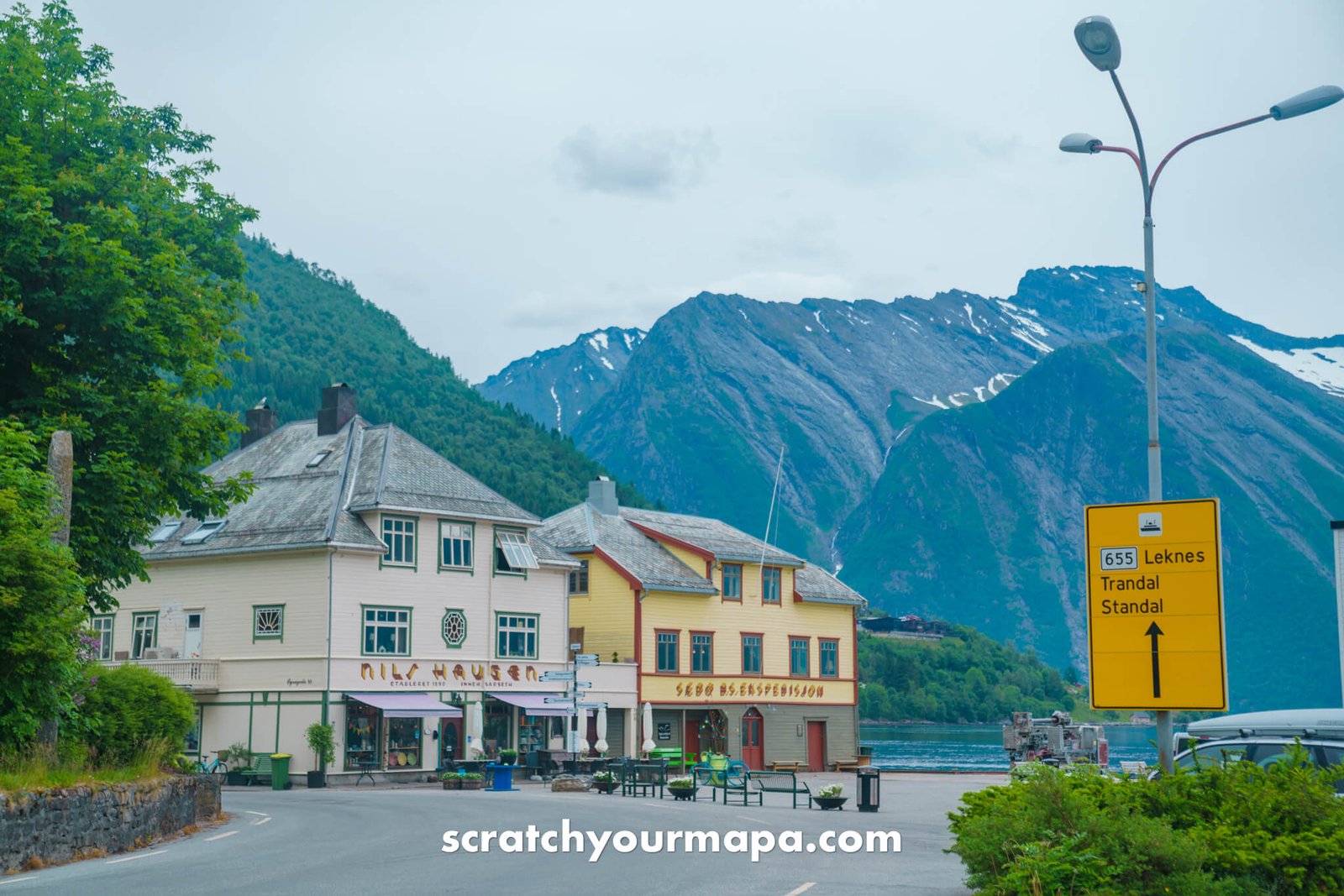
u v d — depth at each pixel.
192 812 26.08
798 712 68.81
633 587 61.47
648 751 57.12
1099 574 15.21
